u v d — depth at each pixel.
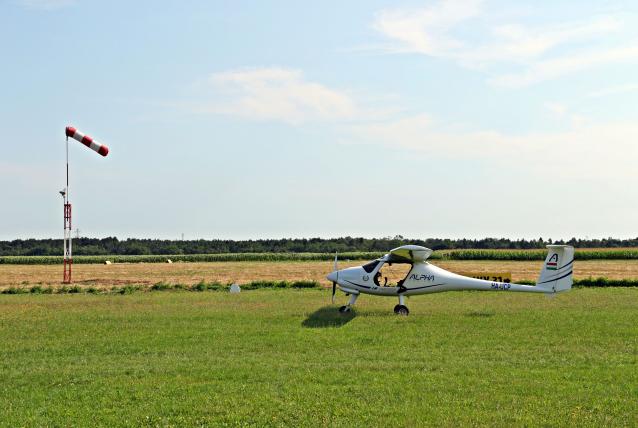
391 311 20.03
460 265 56.78
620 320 17.52
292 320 17.92
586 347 13.60
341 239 126.31
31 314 19.69
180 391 10.02
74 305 22.44
